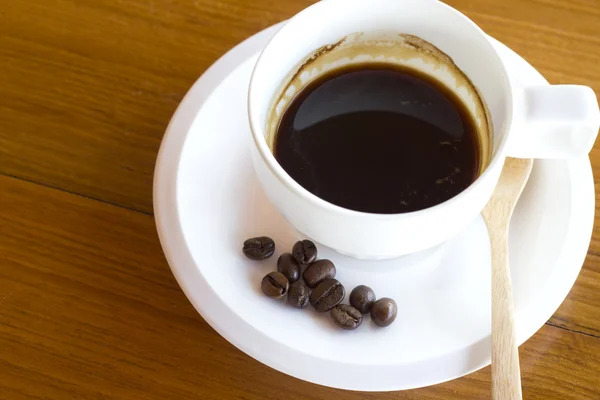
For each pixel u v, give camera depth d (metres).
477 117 0.34
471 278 0.33
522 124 0.31
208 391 0.34
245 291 0.33
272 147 0.34
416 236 0.31
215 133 0.35
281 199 0.31
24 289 0.36
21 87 0.40
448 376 0.31
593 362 0.34
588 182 0.34
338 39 0.34
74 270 0.36
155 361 0.34
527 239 0.33
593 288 0.35
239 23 0.41
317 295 0.32
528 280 0.32
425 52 0.34
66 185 0.38
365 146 0.34
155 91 0.40
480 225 0.34
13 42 0.41
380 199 0.33
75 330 0.35
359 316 0.32
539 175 0.34
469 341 0.32
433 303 0.33
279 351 0.31
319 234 0.31
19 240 0.37
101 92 0.40
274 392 0.34
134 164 0.38
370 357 0.31
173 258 0.33
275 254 0.34
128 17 0.41
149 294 0.36
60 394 0.34
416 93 0.35
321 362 0.31
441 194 0.33
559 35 0.40
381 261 0.34
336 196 0.33
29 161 0.38
